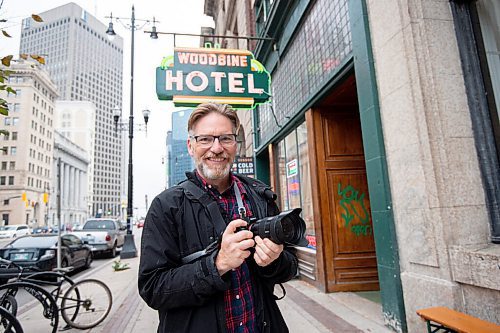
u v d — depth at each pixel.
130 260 11.42
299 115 6.30
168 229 1.34
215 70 6.54
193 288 1.19
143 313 4.83
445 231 2.78
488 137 2.85
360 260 5.32
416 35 3.10
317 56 5.50
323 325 3.79
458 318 2.37
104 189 113.44
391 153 3.46
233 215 1.49
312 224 6.04
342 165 5.55
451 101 2.97
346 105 5.70
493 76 2.90
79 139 104.88
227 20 13.73
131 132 12.91
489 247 2.61
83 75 128.88
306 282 6.12
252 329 1.33
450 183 2.83
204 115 1.56
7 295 3.66
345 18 4.52
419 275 3.08
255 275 1.45
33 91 72.69
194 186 1.47
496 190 2.75
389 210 3.46
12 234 36.44
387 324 3.53
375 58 3.73
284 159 7.77
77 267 9.19
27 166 69.38
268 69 8.52
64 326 4.31
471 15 3.05
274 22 7.31
